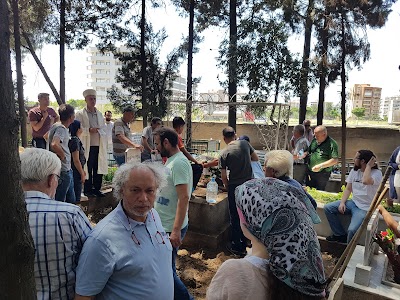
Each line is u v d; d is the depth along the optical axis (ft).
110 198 19.53
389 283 10.25
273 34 35.96
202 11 41.32
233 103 32.89
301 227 3.75
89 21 34.86
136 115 40.29
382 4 29.63
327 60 32.99
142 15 38.40
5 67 2.60
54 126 12.87
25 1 31.17
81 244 5.35
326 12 32.68
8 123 2.64
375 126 48.70
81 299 5.07
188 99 38.24
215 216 15.83
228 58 37.22
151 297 5.55
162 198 9.37
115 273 5.30
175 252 9.18
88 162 18.13
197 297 11.36
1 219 2.66
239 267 3.91
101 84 271.28
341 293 9.67
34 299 2.88
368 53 31.71
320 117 38.24
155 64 40.65
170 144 9.44
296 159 23.72
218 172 18.71
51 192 5.61
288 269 3.58
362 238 13.98
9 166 2.66
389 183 16.80
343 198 14.65
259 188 4.10
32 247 2.85
